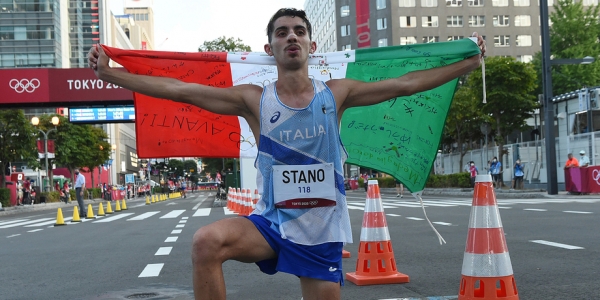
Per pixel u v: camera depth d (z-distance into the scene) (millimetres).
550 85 21891
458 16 73062
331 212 2666
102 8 89688
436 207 16500
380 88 2939
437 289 5004
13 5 72812
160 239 10078
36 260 8023
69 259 7961
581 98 27516
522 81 29703
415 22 72438
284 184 2662
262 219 2678
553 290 4816
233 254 2553
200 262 2475
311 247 2648
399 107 3582
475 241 3582
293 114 2670
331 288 2670
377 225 5559
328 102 2723
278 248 2654
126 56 3227
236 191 20875
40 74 26203
